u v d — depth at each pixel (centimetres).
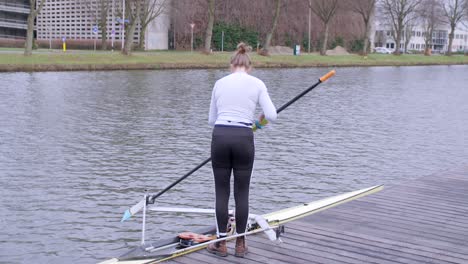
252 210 790
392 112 1858
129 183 916
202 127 1453
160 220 744
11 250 638
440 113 1856
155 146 1205
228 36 5650
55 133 1321
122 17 4756
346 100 2184
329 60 4866
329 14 5344
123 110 1719
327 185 934
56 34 5978
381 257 495
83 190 870
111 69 3428
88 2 5522
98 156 1098
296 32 6091
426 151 1225
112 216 755
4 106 1714
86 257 626
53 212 766
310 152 1186
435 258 495
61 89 2230
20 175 947
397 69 4809
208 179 948
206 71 3534
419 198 707
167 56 3972
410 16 8344
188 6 5350
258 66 4131
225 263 474
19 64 3059
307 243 526
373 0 5819
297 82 2902
